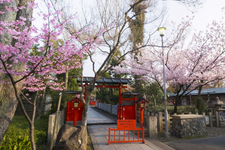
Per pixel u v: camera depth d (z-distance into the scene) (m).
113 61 15.54
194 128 6.95
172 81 10.31
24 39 2.50
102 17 5.64
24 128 6.05
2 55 2.45
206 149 5.12
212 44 9.38
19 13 3.05
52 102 10.08
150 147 5.04
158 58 10.33
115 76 18.36
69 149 3.74
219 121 9.32
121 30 5.60
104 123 9.60
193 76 9.33
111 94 18.09
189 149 5.12
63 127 4.43
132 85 14.93
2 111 2.66
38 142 4.63
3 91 2.70
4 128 2.67
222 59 9.11
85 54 5.93
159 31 7.38
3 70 2.68
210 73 9.48
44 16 2.51
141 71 10.92
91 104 39.00
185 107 11.51
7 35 2.82
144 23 6.09
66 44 3.24
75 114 8.39
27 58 2.92
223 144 5.65
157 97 13.34
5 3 2.86
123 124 5.59
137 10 5.70
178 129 6.79
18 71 2.95
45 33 2.58
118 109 10.36
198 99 11.72
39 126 6.68
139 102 8.31
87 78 10.19
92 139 5.94
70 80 14.03
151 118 6.73
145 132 7.37
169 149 5.05
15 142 3.62
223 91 15.54
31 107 10.54
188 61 10.20
